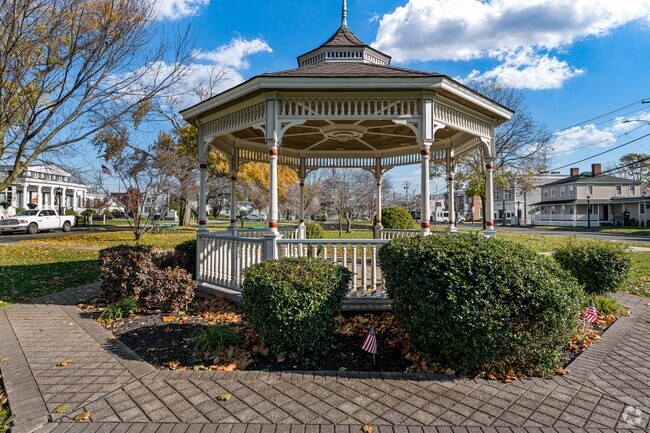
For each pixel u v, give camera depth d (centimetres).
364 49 696
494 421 253
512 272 318
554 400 283
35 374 323
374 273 512
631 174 4550
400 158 950
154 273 537
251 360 360
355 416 258
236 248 576
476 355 320
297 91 525
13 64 605
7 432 239
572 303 321
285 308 348
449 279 319
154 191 1573
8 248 1315
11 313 519
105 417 256
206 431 240
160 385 304
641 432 240
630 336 433
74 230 2375
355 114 526
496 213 5759
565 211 4228
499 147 2330
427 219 527
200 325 470
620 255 565
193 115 634
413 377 320
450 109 569
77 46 620
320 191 3088
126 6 634
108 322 480
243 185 2495
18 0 552
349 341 417
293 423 249
